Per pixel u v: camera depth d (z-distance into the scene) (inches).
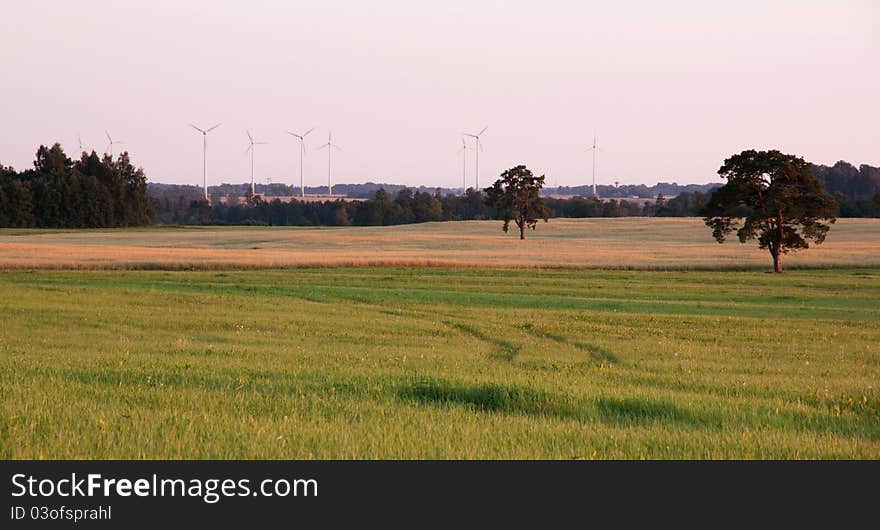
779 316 2399.1
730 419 810.8
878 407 880.3
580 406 856.3
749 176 4633.4
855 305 2815.0
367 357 1362.0
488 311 2436.0
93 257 4712.1
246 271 4165.8
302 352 1413.6
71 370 1059.9
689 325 2090.3
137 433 664.4
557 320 2182.6
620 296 3129.9
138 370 1063.0
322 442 655.1
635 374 1176.8
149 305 2395.4
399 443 660.1
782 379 1156.5
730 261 4913.9
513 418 791.7
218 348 1457.9
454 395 911.7
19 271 3959.2
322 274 3998.5
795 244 4534.9
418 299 2792.8
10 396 831.1
